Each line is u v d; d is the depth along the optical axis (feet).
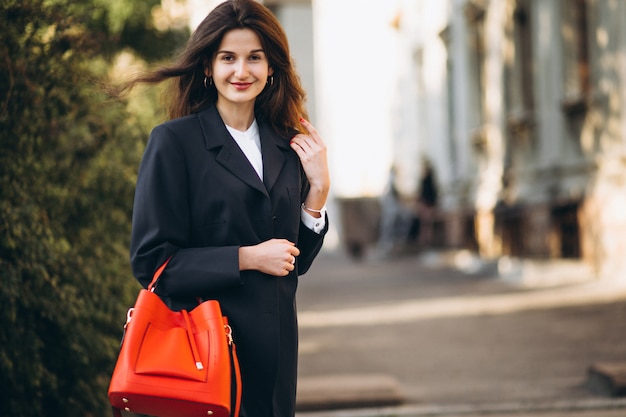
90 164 16.79
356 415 19.08
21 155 13.93
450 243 66.39
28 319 13.67
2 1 13.23
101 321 15.51
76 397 14.62
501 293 41.45
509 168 55.88
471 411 19.03
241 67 10.03
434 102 81.66
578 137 45.42
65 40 14.39
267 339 9.80
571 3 46.24
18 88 13.58
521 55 55.11
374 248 96.37
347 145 125.08
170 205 9.73
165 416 9.30
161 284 9.73
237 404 9.38
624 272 39.60
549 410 18.92
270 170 10.16
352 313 38.19
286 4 107.24
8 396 13.70
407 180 98.27
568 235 44.73
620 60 40.70
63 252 14.74
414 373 24.22
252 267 9.75
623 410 18.70
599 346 26.27
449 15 73.72
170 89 10.83
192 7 27.66
